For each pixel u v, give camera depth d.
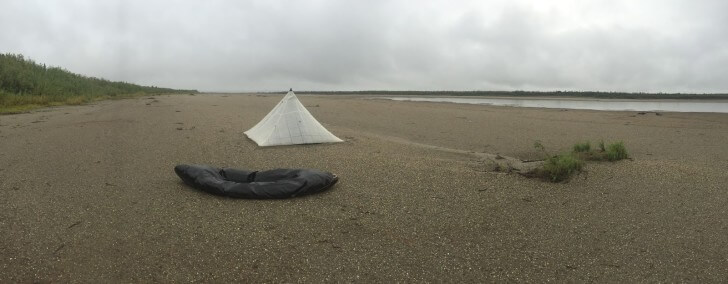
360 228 3.89
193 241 3.54
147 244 3.48
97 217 3.97
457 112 16.06
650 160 6.61
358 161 6.30
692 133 10.48
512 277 3.15
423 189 4.96
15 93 15.41
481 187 5.03
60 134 8.05
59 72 22.67
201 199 4.46
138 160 6.13
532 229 3.94
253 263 3.25
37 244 3.41
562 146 8.75
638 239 3.74
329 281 3.05
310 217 4.08
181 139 7.80
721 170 5.93
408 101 24.02
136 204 4.30
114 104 15.59
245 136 8.33
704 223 4.06
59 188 4.77
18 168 5.55
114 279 2.99
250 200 4.46
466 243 3.65
